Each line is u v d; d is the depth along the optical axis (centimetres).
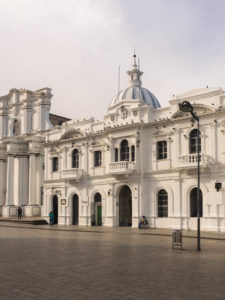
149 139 3556
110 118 3847
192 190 3231
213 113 3089
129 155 3625
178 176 3284
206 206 3097
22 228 3744
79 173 4053
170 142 3397
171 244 2175
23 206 5038
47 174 4472
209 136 3131
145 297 942
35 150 4991
